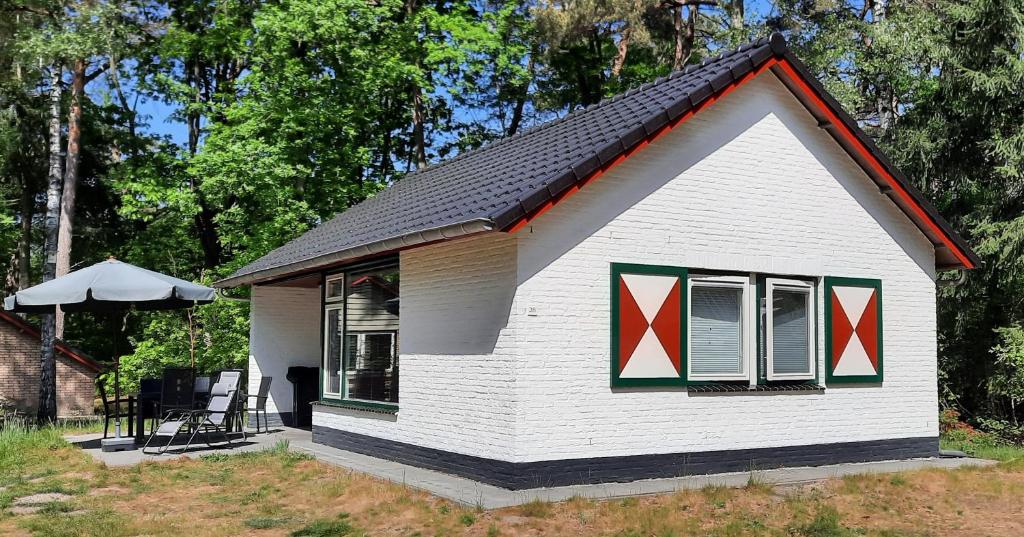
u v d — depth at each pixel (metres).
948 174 20.70
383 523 8.96
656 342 11.27
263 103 25.77
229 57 29.00
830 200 13.03
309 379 18.30
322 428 15.20
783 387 12.34
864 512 9.70
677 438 11.38
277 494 10.53
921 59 21.53
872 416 13.20
